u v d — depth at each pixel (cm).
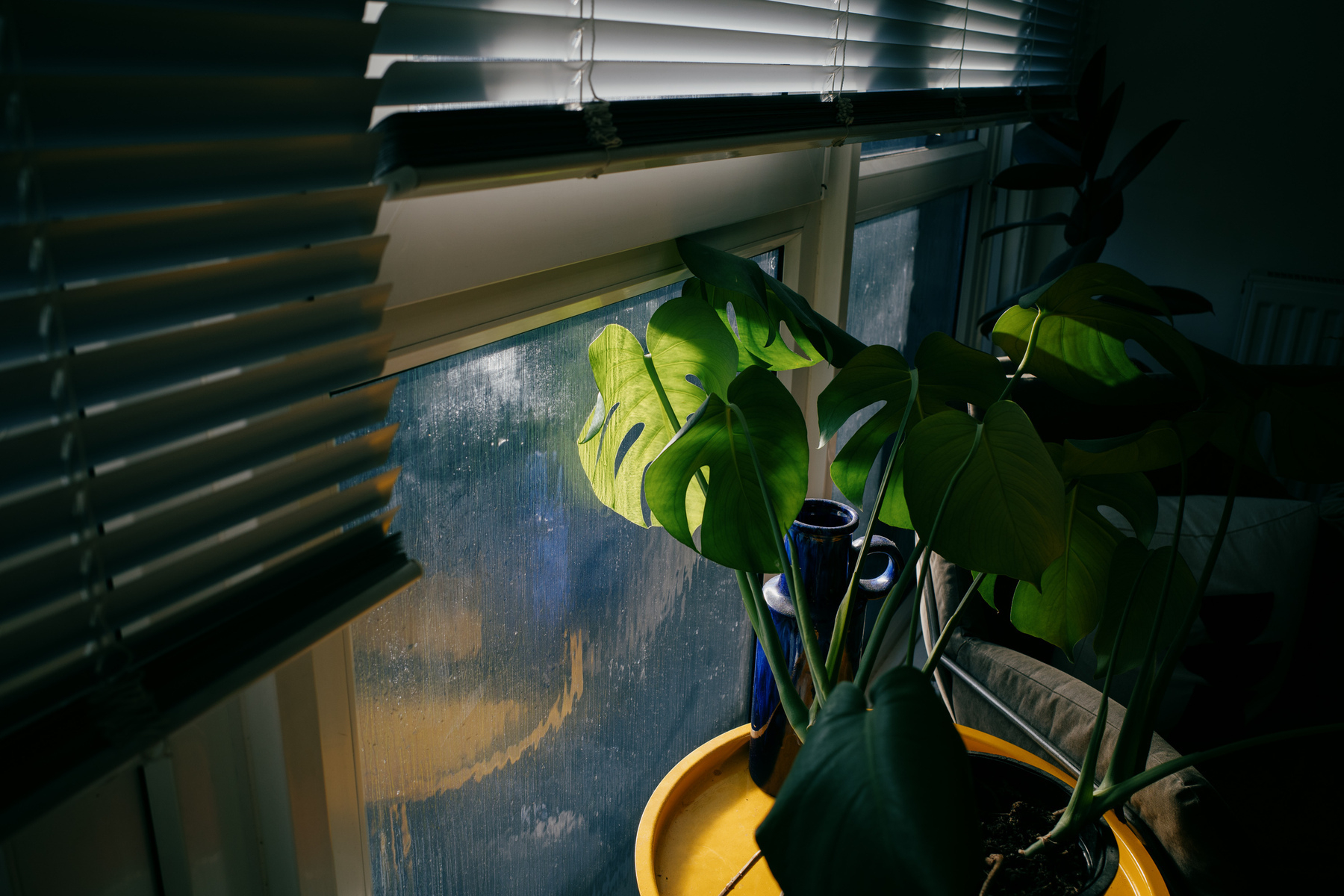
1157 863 102
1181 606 96
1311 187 221
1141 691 88
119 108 38
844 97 103
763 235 116
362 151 49
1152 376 97
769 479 77
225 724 60
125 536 41
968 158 206
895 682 54
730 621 139
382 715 77
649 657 119
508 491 88
